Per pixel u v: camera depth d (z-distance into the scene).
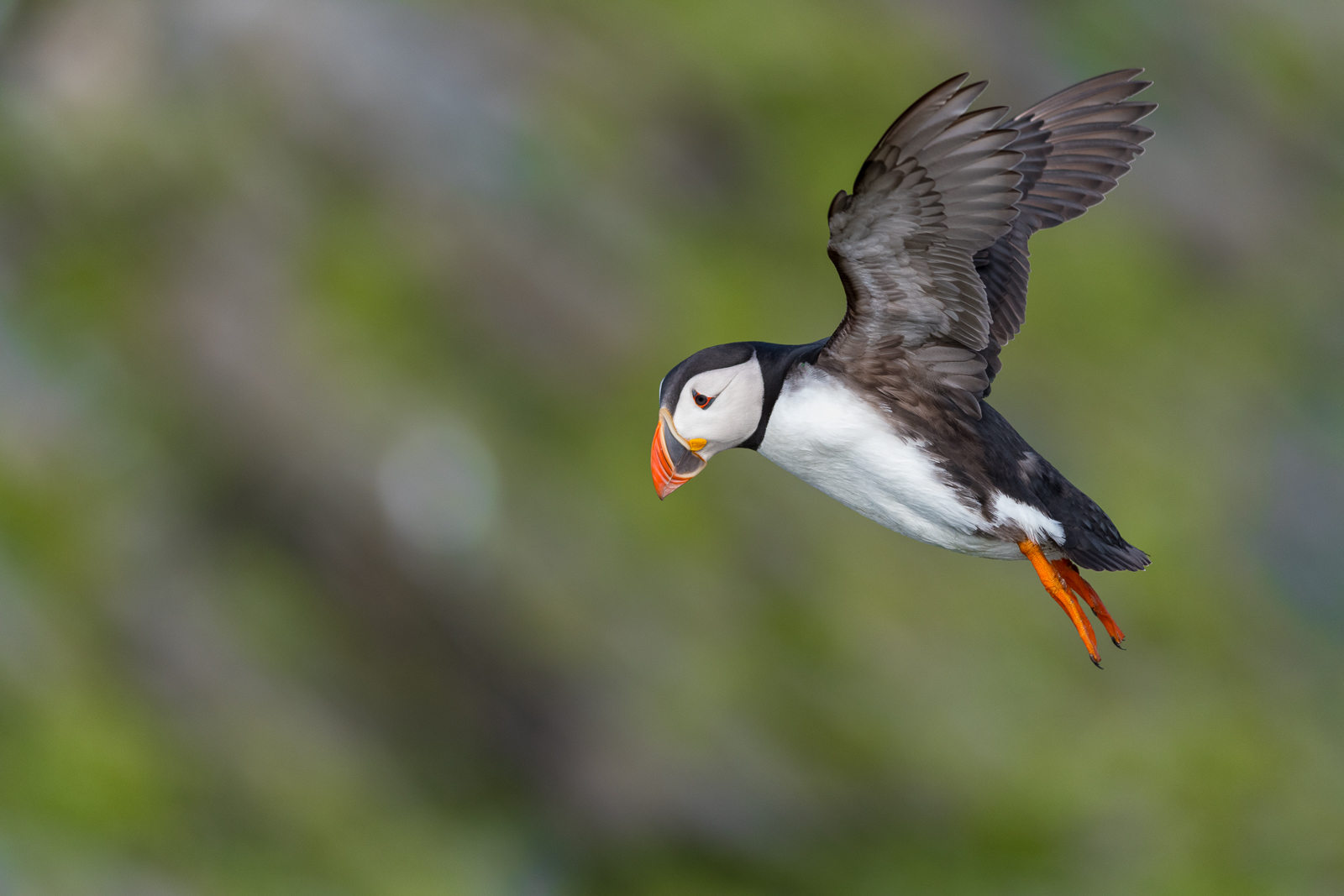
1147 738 14.91
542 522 14.41
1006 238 7.12
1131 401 18.23
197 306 15.18
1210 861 14.33
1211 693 15.63
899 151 5.40
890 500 6.71
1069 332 18.80
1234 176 22.86
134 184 15.92
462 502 14.39
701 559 14.48
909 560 15.11
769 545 14.80
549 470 14.76
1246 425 19.23
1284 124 24.66
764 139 18.52
